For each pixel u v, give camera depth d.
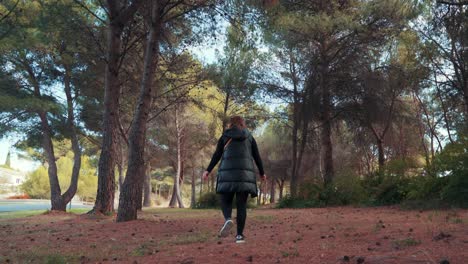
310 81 19.33
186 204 63.56
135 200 10.21
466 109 19.53
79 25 15.10
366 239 5.21
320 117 20.36
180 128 31.98
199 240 6.00
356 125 21.64
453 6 11.84
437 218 7.74
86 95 21.33
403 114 23.95
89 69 19.62
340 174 17.88
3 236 7.80
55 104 18.67
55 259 4.59
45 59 19.23
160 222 9.54
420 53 19.42
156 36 10.74
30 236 7.67
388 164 15.38
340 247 4.70
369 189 16.64
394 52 21.56
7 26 14.23
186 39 15.97
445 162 11.48
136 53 18.19
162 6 10.88
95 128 22.64
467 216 8.06
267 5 11.21
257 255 4.38
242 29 12.52
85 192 70.06
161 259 4.46
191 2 12.60
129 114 22.56
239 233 5.45
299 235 6.16
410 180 14.12
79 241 6.64
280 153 38.44
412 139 29.56
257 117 23.17
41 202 51.16
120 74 18.55
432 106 26.88
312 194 17.97
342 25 16.92
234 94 22.14
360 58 18.92
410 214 9.64
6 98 17.20
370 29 17.84
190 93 23.66
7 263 4.63
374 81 18.84
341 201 16.89
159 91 20.27
